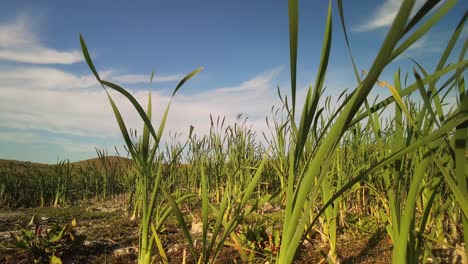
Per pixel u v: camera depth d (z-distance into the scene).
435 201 2.02
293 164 1.18
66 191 6.56
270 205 4.71
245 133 5.41
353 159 3.29
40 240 2.90
